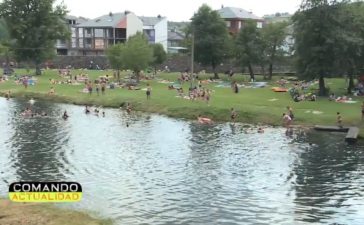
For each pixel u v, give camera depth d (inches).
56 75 5024.6
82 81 4392.2
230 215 1302.9
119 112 2994.6
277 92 3543.3
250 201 1413.6
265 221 1264.8
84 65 6018.7
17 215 1235.2
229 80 4490.7
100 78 4404.5
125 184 1556.3
